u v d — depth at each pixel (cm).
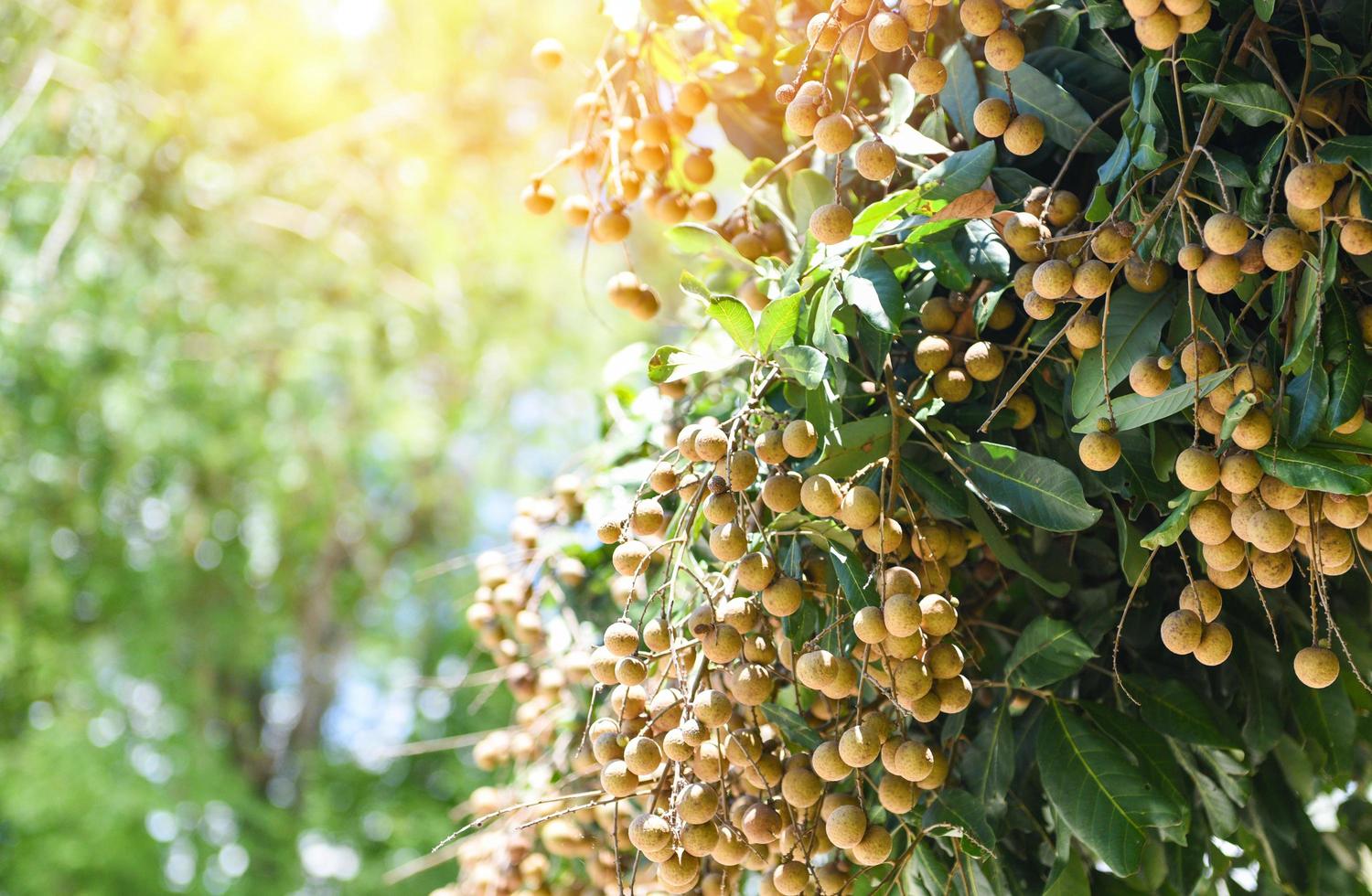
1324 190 149
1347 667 175
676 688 170
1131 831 163
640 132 188
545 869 198
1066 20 173
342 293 638
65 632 805
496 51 566
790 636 164
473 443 831
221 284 620
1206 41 159
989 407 171
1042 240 162
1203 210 164
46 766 743
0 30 468
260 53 551
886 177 162
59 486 716
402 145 598
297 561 861
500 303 677
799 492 159
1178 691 172
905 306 161
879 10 160
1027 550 177
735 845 160
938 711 158
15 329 596
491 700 768
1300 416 151
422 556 890
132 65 496
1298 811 180
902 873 167
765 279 176
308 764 862
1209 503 153
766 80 191
